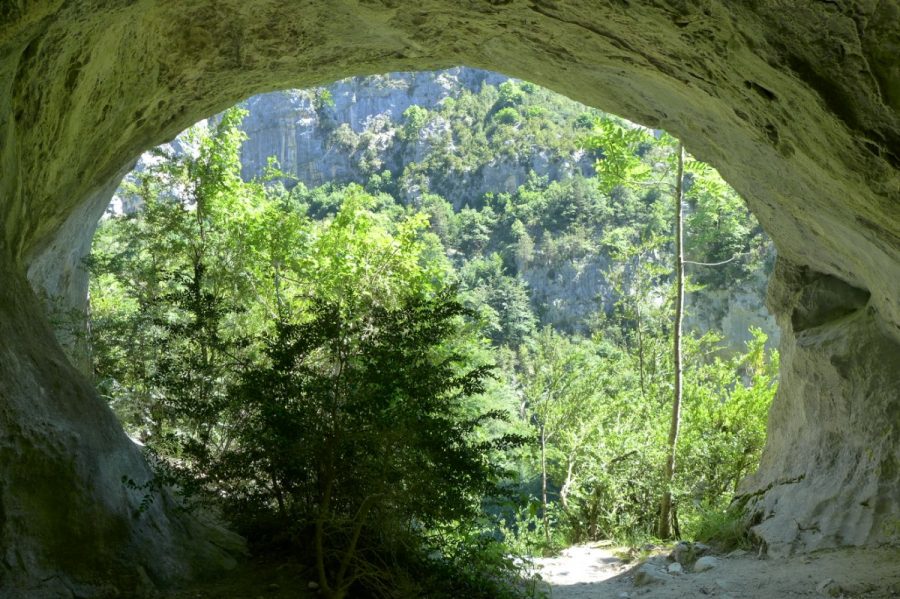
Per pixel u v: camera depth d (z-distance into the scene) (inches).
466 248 3376.0
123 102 253.4
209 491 217.9
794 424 409.4
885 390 335.9
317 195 3440.0
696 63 213.3
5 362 175.0
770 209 358.6
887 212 210.5
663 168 646.5
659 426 603.2
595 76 279.1
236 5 248.1
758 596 265.0
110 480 190.2
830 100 179.2
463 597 227.6
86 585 169.6
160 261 462.9
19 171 200.4
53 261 335.9
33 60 183.5
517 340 2412.6
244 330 487.2
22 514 165.0
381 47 292.4
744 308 2304.4
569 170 3735.2
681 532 534.0
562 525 629.0
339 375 211.3
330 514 207.8
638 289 890.1
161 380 246.1
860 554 303.0
